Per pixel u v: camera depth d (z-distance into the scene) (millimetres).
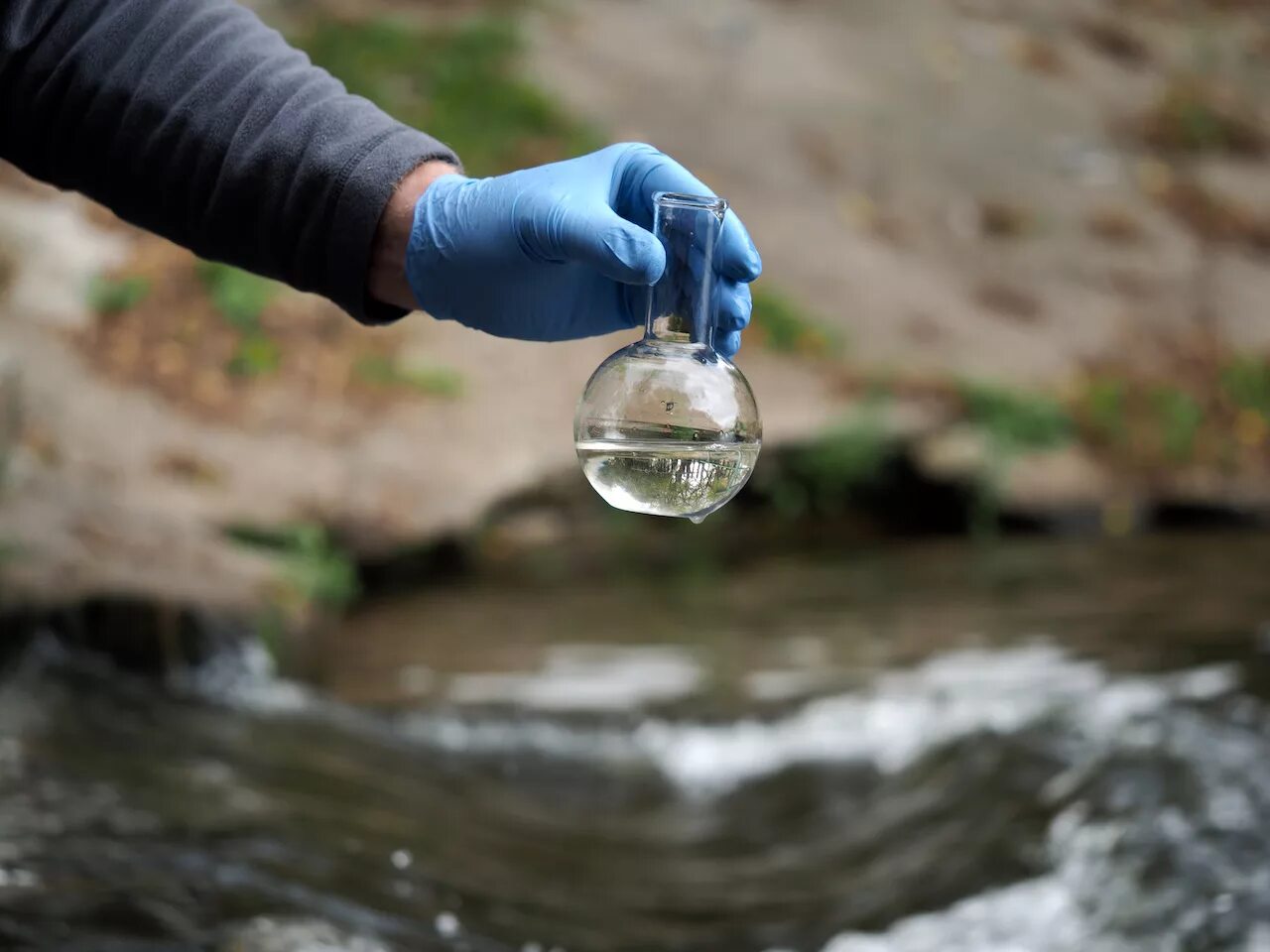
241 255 1684
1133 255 9469
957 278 8984
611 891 2838
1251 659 4426
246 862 2625
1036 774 3299
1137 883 2619
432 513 6105
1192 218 9969
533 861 2984
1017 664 4594
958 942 2512
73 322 6660
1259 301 9188
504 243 1658
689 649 5008
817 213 9211
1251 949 2340
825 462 7211
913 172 9852
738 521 7188
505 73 9312
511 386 7191
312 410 6605
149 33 1621
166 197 1648
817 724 4035
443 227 1681
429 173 1714
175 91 1619
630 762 3803
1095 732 3525
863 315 8359
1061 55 11727
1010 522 7270
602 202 1629
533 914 2625
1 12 1565
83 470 5414
